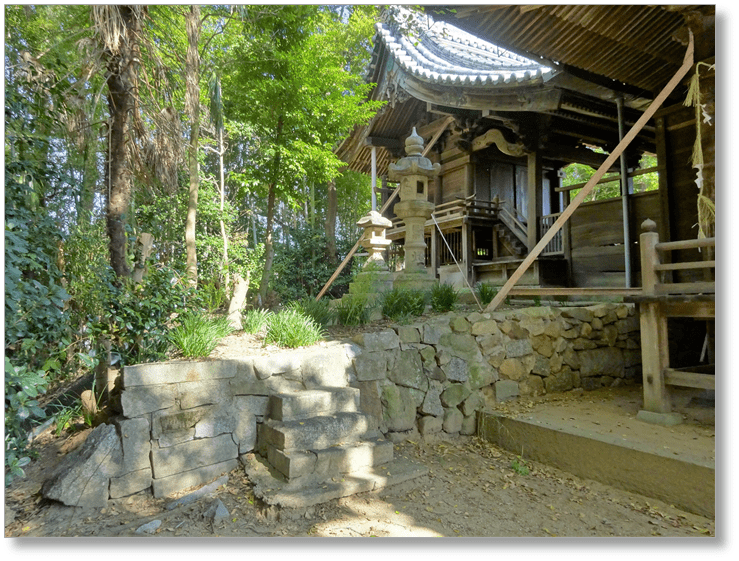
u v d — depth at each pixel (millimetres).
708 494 3250
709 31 4758
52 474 3113
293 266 12023
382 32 10000
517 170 12266
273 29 8102
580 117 8273
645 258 4570
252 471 3523
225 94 8820
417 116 11734
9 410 3061
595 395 5641
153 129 4914
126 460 3189
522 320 5641
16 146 3775
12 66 3887
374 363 4531
